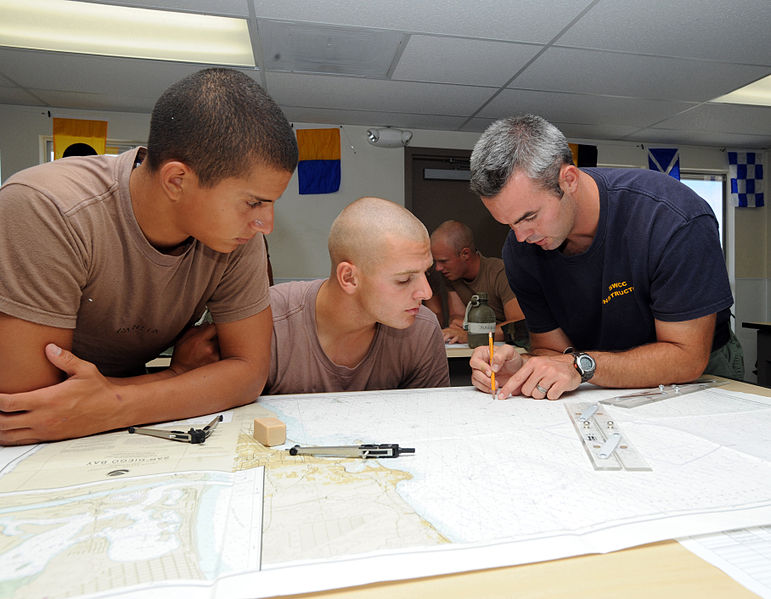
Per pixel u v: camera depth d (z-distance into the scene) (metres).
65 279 0.73
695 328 1.10
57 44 2.57
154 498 0.54
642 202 1.17
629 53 2.65
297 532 0.46
